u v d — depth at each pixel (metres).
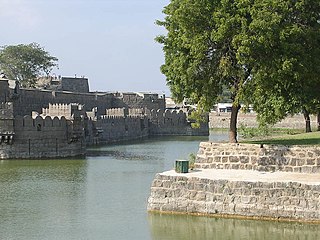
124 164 67.94
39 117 75.38
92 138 109.12
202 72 41.28
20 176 55.84
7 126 73.12
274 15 37.59
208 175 36.00
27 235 31.86
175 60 41.91
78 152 80.25
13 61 152.62
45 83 158.88
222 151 39.81
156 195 35.53
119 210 38.22
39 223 34.75
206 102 41.75
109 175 56.94
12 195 44.38
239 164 39.25
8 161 70.81
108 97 153.75
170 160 73.31
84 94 139.50
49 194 44.84
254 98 44.03
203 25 40.19
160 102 166.88
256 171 38.16
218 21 38.84
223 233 31.30
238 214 33.41
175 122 146.62
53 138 76.75
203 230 31.97
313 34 39.53
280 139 49.22
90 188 48.06
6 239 31.03
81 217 36.22
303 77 40.06
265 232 31.23
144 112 145.12
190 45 39.81
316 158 37.06
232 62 40.72
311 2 40.38
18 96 104.56
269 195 32.88
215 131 159.62
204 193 34.28
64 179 53.72
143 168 63.50
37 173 58.41
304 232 31.05
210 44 40.62
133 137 130.12
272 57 38.31
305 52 39.34
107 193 45.34
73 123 79.06
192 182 34.66
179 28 42.56
